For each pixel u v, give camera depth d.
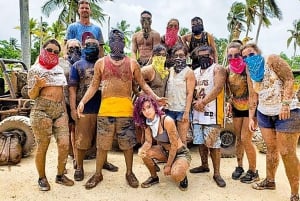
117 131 5.17
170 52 6.12
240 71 5.21
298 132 4.56
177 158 5.05
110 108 5.09
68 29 6.80
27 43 15.38
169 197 4.94
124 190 5.11
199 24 6.50
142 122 5.02
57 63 4.96
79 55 5.84
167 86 5.45
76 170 5.45
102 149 5.16
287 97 4.45
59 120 5.07
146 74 5.41
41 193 4.95
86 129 5.36
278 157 5.06
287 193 5.09
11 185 5.18
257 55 4.77
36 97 4.93
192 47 6.62
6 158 5.99
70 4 27.86
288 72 4.49
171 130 4.91
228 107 5.88
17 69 8.51
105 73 5.09
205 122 5.37
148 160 5.16
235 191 5.15
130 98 5.23
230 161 6.49
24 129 6.45
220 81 5.29
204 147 5.75
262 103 4.78
